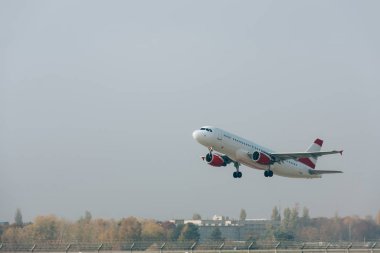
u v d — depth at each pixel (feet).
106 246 608.60
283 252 616.80
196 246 608.60
